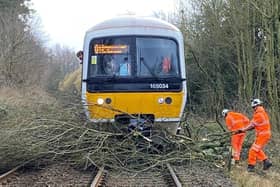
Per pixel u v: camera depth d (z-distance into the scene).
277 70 22.30
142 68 13.68
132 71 13.64
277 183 11.20
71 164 12.24
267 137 12.78
